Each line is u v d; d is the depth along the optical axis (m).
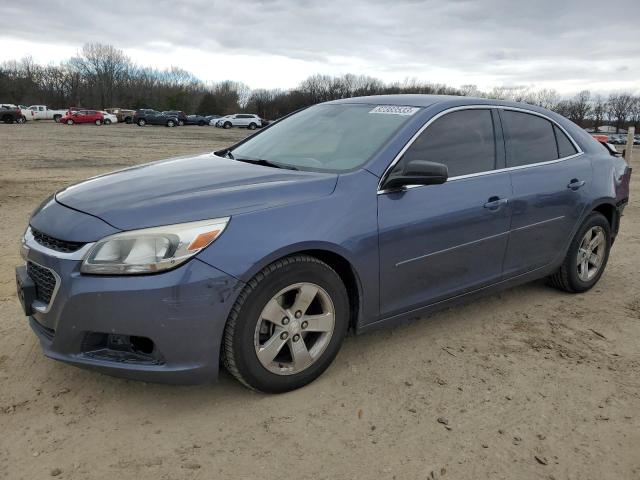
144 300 2.64
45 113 62.69
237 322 2.84
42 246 2.90
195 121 60.41
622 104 103.94
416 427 2.90
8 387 3.14
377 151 3.48
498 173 4.01
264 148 4.06
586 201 4.66
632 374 3.54
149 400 3.06
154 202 2.89
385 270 3.36
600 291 5.11
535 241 4.30
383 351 3.72
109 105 108.81
